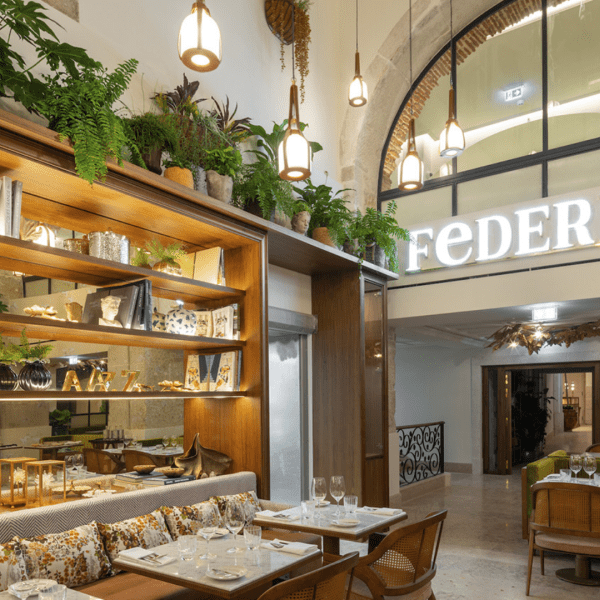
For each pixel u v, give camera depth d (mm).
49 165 3014
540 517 4480
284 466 6344
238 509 3984
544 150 6504
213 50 3357
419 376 12438
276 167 5305
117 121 3174
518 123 6789
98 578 3088
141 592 2924
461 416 11867
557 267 5977
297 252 5375
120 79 3277
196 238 4430
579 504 4281
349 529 3371
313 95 6855
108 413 3930
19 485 3357
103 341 3910
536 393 14617
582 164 6207
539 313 6500
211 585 2443
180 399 4656
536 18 6844
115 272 3705
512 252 6230
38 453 3465
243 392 4410
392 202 6555
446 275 6738
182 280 3986
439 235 6781
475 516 7414
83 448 3725
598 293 5707
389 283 7164
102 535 3182
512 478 10938
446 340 10266
